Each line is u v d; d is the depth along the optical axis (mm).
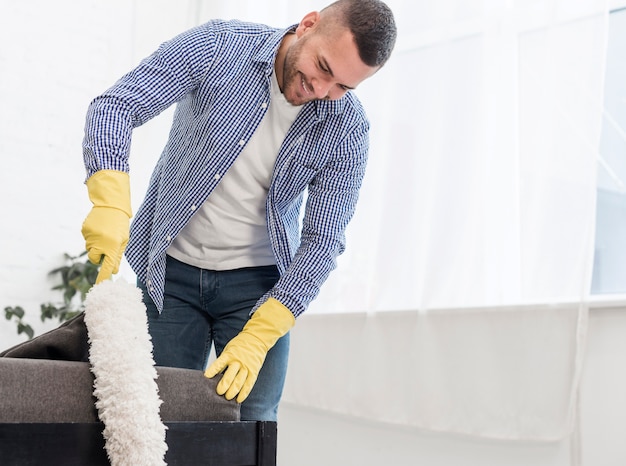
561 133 2424
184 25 3451
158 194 1714
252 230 1729
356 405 2648
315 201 1720
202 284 1742
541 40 2516
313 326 2787
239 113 1610
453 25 2648
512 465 2406
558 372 2330
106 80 3650
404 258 2637
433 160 2621
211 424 1285
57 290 3455
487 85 2572
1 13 3410
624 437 2258
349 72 1487
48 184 3477
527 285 2430
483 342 2451
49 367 1120
